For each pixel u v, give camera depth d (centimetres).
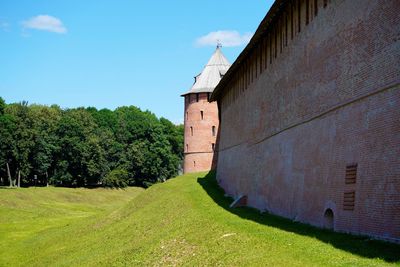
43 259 3278
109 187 10500
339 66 1964
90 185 10475
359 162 1731
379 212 1560
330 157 1995
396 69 1530
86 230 4181
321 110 2142
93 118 11400
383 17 1622
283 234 1877
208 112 6938
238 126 4109
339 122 1936
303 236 1784
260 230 2052
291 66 2606
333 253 1416
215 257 1777
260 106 3303
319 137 2144
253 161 3450
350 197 1767
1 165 8906
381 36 1630
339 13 1983
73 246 3556
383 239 1517
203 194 4181
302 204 2308
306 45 2370
